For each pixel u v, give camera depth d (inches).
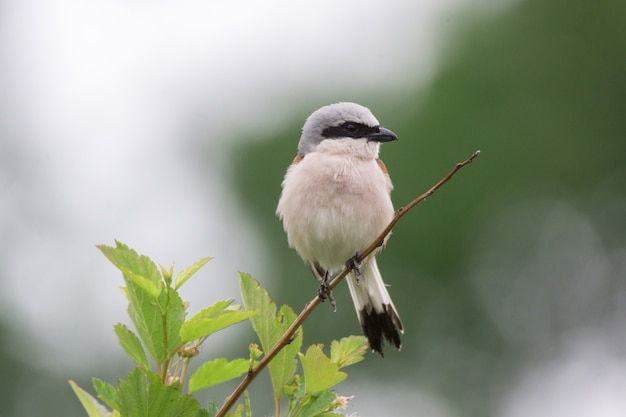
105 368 505.4
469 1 590.6
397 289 552.1
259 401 483.8
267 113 568.7
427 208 552.7
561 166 578.9
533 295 569.3
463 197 556.1
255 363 185.0
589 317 568.7
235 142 566.6
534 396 556.7
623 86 592.4
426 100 566.3
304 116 559.2
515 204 566.6
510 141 566.6
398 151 556.1
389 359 548.1
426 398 547.5
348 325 522.0
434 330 554.9
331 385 189.0
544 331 564.1
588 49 592.1
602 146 585.3
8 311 519.5
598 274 572.4
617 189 582.2
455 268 554.3
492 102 573.6
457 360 553.6
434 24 584.1
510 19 589.3
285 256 536.7
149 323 179.3
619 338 571.8
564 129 579.8
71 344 517.0
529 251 566.3
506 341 560.4
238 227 551.8
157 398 171.2
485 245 561.0
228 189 561.3
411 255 551.2
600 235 575.5
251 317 195.5
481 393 551.8
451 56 578.6
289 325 196.2
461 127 564.1
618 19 591.2
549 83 584.1
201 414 178.2
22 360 503.5
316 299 193.8
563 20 593.3
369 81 570.3
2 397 493.0
